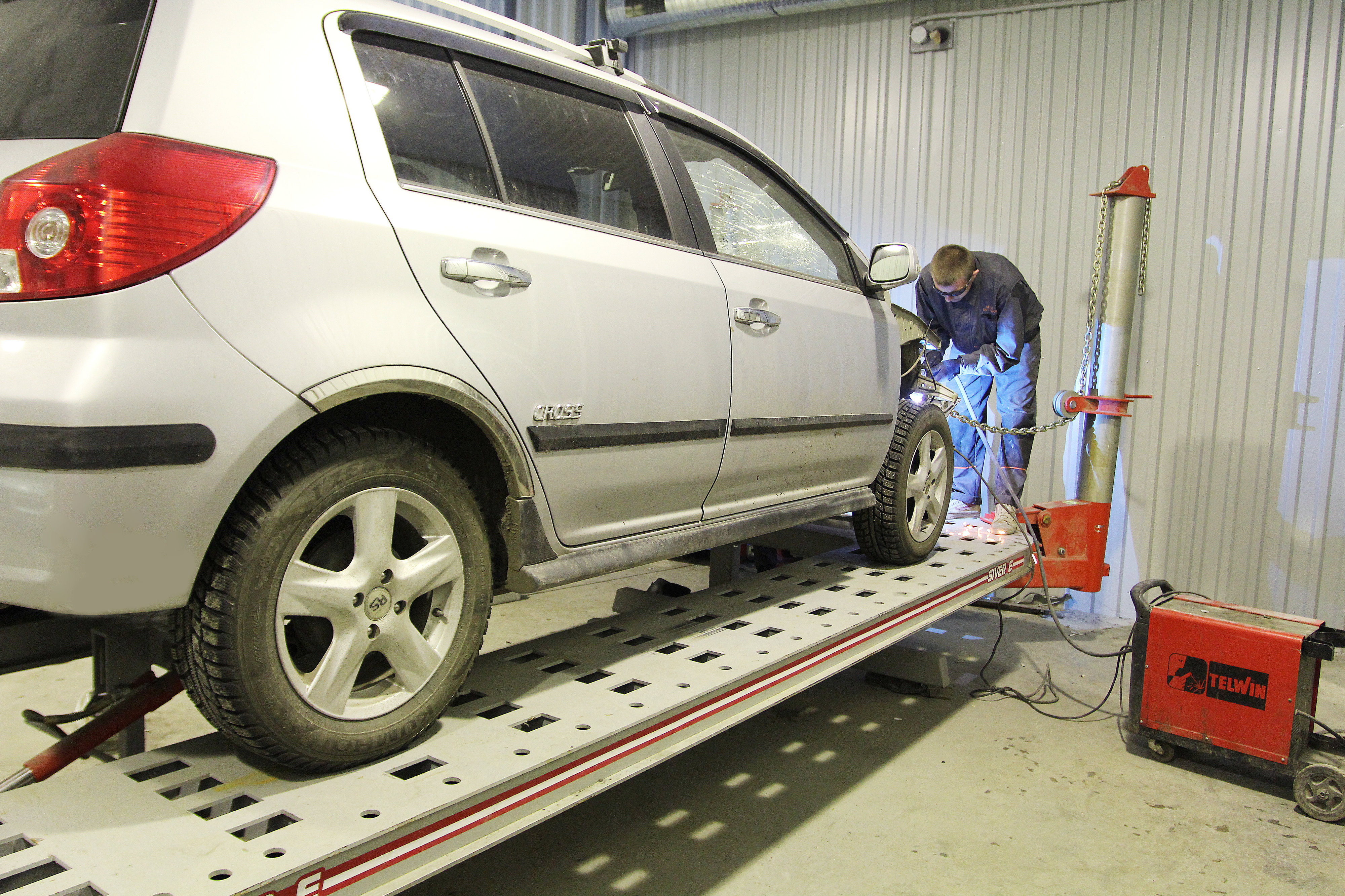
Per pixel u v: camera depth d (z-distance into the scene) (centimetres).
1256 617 289
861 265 297
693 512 220
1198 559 498
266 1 141
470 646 162
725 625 235
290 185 134
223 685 129
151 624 162
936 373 514
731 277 223
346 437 138
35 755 247
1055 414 518
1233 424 486
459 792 138
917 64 543
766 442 235
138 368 114
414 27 164
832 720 320
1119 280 409
